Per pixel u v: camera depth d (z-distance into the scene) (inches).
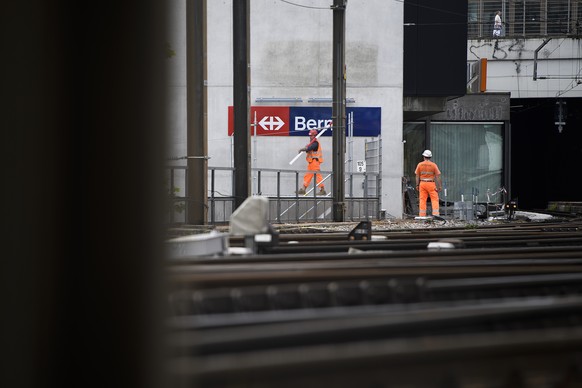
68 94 389.1
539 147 7647.6
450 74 4677.7
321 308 580.1
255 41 4498.0
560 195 7460.6
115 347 408.5
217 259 966.4
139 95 398.6
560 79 6299.2
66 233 397.4
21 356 390.9
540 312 557.6
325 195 3848.4
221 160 4416.8
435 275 847.1
